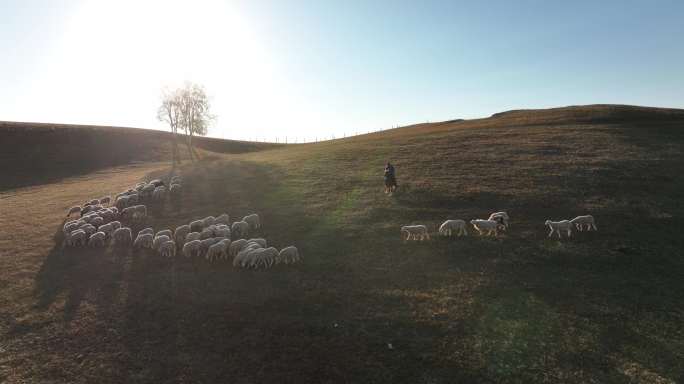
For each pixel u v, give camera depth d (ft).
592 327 46.11
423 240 74.90
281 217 92.17
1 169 195.21
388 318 49.19
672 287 54.80
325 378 39.47
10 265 70.74
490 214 86.28
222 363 41.98
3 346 46.03
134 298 56.59
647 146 133.18
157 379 40.06
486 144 156.04
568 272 60.13
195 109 275.39
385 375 39.55
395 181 105.70
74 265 70.33
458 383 38.34
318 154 174.70
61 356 44.09
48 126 262.88
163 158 237.66
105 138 262.67
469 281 58.34
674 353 41.45
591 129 167.94
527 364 40.50
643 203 85.97
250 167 155.63
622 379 38.01
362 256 69.05
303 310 51.60
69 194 137.39
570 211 84.74
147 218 97.91
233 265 66.23
